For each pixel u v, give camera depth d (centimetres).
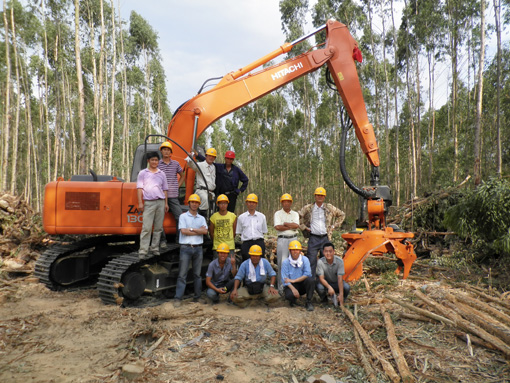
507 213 599
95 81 1870
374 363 335
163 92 3478
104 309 507
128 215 566
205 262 635
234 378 314
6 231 788
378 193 639
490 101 1981
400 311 468
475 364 331
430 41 2223
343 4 2466
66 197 554
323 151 3177
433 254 797
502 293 538
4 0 2147
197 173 588
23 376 314
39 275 610
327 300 531
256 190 3219
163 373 324
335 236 1080
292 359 351
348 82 643
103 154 1978
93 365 338
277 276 605
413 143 2097
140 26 3002
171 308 517
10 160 3231
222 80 614
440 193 880
